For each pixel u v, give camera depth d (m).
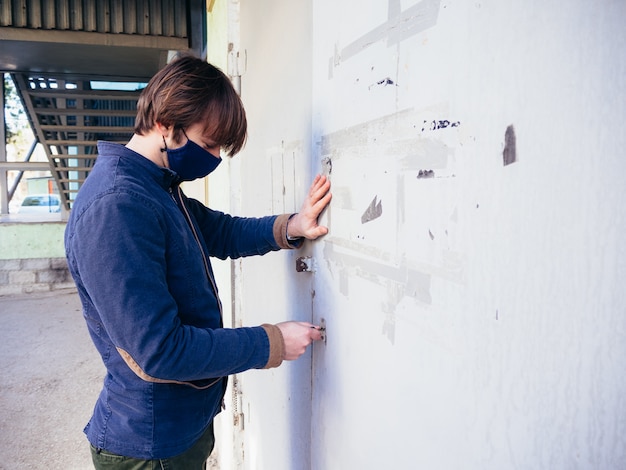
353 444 0.92
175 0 4.95
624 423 0.37
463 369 0.57
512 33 0.47
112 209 0.82
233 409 2.08
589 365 0.40
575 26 0.40
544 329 0.44
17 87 6.47
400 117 0.70
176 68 0.91
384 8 0.74
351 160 0.89
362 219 0.85
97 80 6.87
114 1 4.84
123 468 0.99
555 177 0.42
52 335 5.16
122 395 0.97
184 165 0.97
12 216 8.34
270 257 1.55
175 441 0.99
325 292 1.05
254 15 1.69
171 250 0.92
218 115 0.92
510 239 0.48
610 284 0.38
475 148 0.53
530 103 0.45
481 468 0.54
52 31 4.75
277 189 1.45
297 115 1.24
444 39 0.59
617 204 0.37
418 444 0.68
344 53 0.90
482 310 0.53
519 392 0.48
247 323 1.91
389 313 0.76
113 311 0.81
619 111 0.37
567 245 0.41
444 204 0.60
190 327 0.89
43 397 3.67
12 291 6.90
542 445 0.45
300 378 1.25
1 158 7.90
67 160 7.36
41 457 2.86
